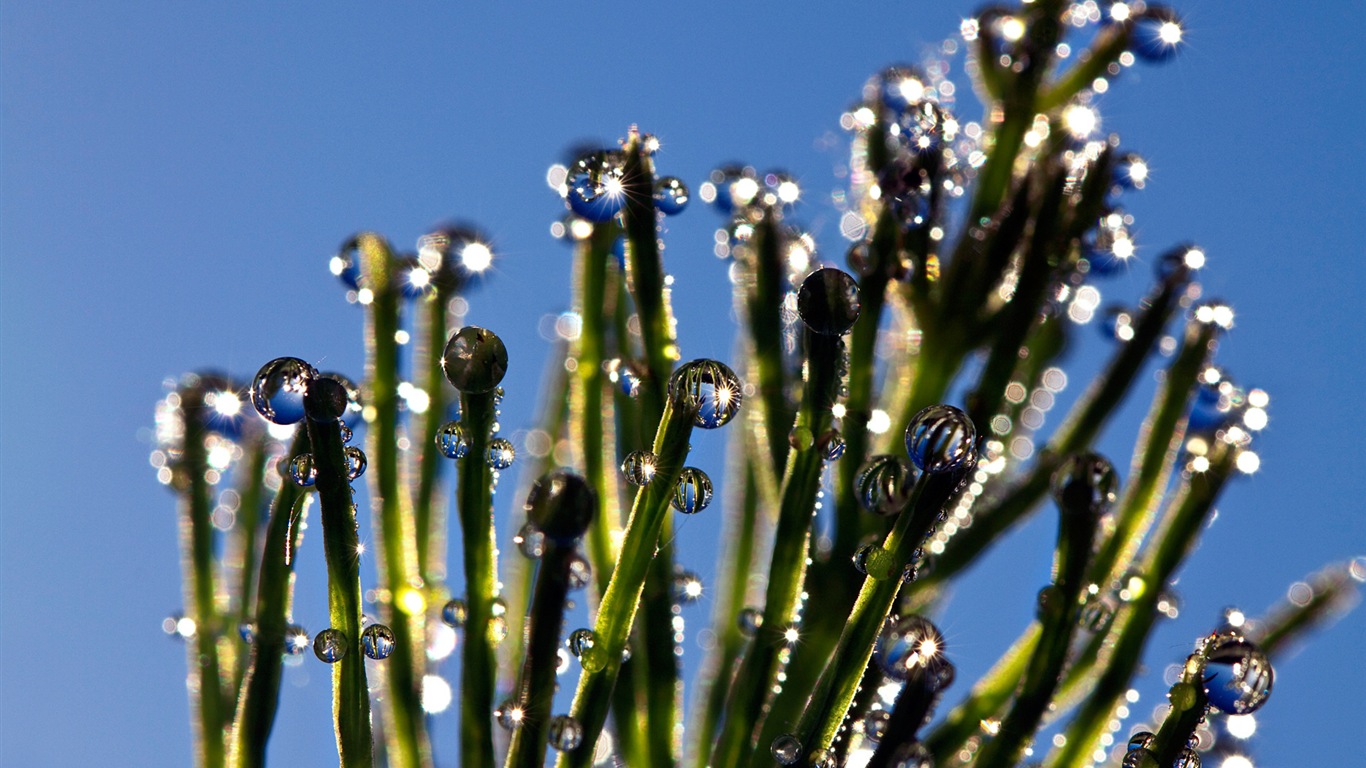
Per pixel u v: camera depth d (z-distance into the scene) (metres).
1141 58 0.15
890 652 0.13
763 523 0.15
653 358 0.14
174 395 0.15
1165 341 0.15
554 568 0.13
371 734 0.13
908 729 0.13
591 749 0.13
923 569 0.14
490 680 0.14
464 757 0.13
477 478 0.14
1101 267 0.15
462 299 0.15
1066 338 0.15
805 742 0.13
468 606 0.14
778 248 0.14
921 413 0.13
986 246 0.14
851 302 0.13
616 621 0.13
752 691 0.14
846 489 0.14
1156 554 0.14
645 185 0.14
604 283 0.14
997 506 0.14
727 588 0.14
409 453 0.14
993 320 0.14
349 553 0.13
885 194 0.14
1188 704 0.13
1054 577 0.13
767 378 0.14
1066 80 0.15
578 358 0.14
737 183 0.15
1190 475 0.14
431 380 0.14
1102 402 0.14
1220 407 0.15
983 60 0.15
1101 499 0.13
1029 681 0.13
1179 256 0.14
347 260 0.14
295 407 0.14
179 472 0.15
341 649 0.13
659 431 0.13
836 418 0.14
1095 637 0.14
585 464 0.14
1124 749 0.14
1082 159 0.14
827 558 0.14
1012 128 0.15
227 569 0.15
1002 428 0.15
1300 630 0.14
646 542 0.13
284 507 0.14
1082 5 0.15
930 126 0.14
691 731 0.14
